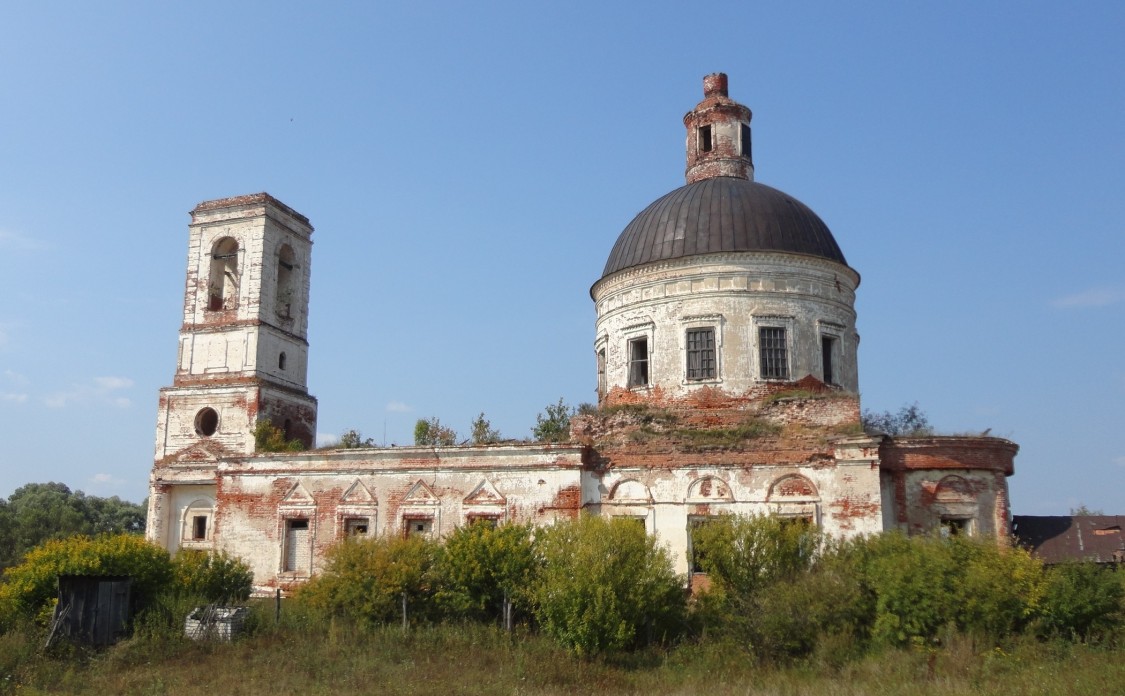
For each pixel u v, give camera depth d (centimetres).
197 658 2361
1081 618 2283
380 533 3381
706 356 3359
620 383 3547
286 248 4650
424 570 2738
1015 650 2161
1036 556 2705
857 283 3697
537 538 2716
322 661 2278
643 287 3506
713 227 3441
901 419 3284
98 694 2022
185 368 4306
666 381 3384
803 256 3403
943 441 2905
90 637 2488
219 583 3006
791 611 2325
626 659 2338
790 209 3541
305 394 4509
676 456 3072
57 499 7806
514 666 2211
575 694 1998
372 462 3475
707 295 3378
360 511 3447
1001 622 2241
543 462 3206
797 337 3359
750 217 3450
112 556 2720
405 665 2238
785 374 3331
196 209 4491
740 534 2588
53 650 2367
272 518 3584
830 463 2912
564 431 4875
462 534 2783
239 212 4409
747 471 2992
